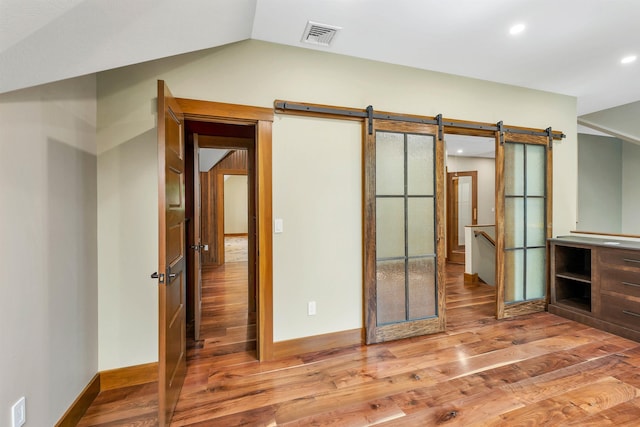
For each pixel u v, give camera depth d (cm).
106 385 207
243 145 352
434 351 254
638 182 589
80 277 183
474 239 479
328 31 226
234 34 215
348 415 176
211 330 304
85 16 112
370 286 268
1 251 121
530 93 341
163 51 180
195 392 200
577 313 318
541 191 353
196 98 224
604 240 325
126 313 212
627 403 184
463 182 689
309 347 254
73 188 176
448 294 421
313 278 256
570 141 365
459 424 168
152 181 216
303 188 252
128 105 211
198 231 283
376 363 235
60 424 159
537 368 225
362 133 270
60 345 161
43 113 149
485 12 204
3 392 120
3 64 108
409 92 286
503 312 329
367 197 266
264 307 241
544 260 355
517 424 167
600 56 267
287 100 245
